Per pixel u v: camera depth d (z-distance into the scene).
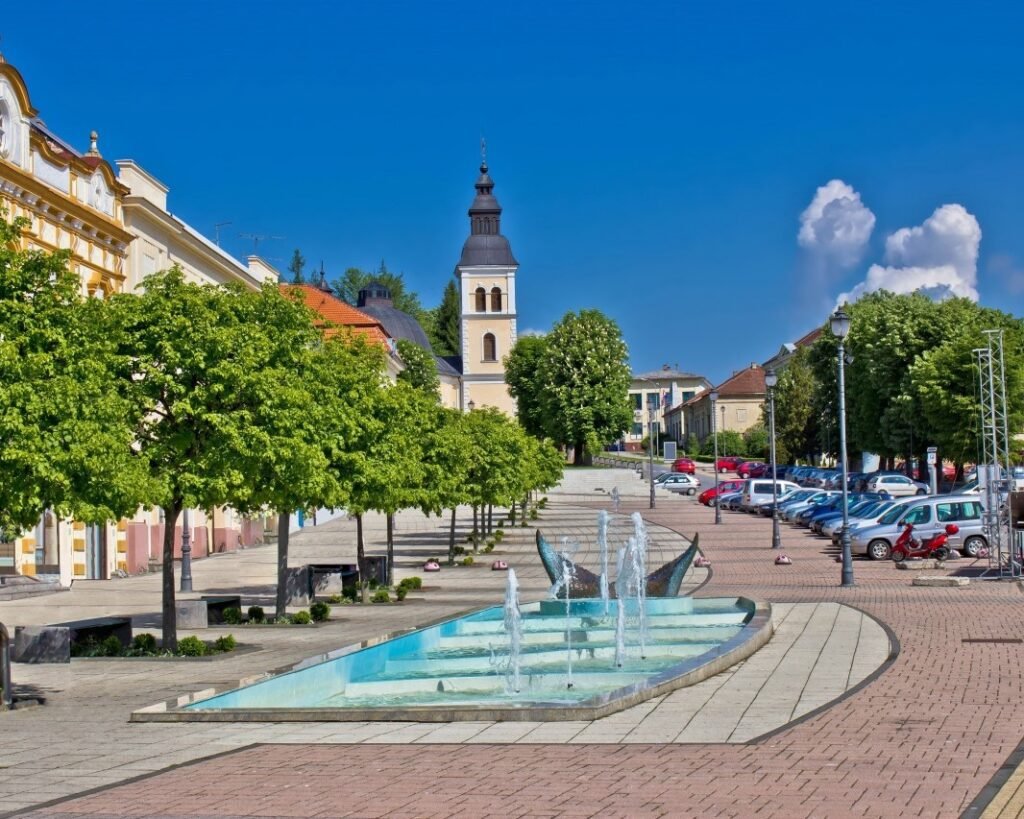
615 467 123.62
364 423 33.06
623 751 12.98
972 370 76.31
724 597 29.31
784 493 78.62
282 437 23.92
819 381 103.38
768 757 12.47
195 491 23.36
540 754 12.95
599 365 119.62
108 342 18.83
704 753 12.76
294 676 18.45
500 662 21.64
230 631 28.44
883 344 85.56
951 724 14.02
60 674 21.61
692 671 17.52
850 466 117.19
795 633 23.30
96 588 41.78
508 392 147.12
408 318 151.25
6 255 17.23
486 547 57.22
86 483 17.50
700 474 125.25
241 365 23.70
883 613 26.72
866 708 15.20
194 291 24.27
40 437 16.62
